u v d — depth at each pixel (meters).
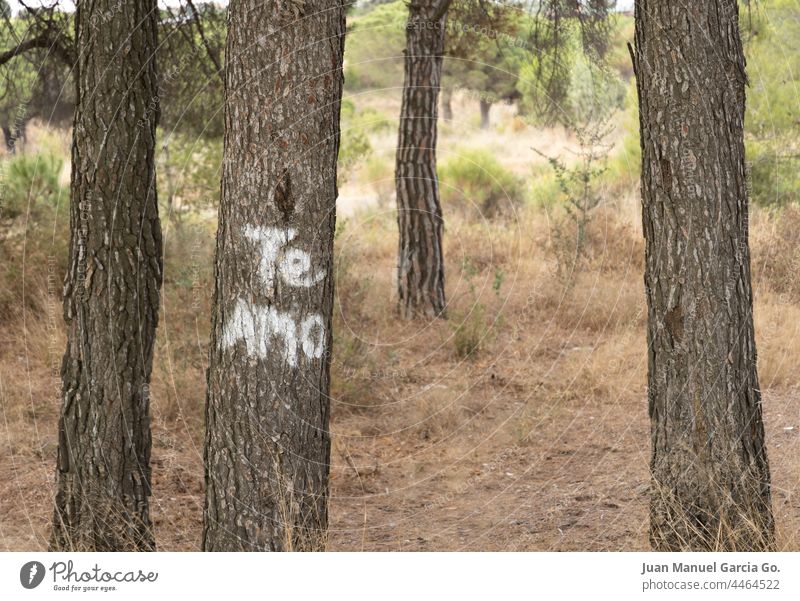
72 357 3.64
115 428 3.62
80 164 3.58
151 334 3.72
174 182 9.50
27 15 6.70
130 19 3.54
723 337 3.45
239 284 3.25
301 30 3.16
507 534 4.13
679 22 3.36
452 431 5.80
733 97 3.44
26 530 4.11
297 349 3.29
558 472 5.00
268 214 3.20
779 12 9.96
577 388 6.43
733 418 3.47
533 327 8.09
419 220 8.48
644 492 4.50
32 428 5.50
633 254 9.41
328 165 3.29
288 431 3.29
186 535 4.19
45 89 7.15
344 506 4.66
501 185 12.74
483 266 9.94
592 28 7.47
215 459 3.36
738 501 3.47
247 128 3.19
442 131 20.08
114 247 3.57
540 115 9.96
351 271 8.83
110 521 3.61
